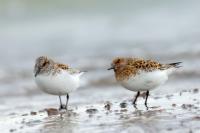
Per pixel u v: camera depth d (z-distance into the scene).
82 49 24.84
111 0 34.41
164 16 31.73
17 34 28.09
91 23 30.69
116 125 10.47
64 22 30.72
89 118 11.46
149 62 12.46
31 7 31.86
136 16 32.19
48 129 10.58
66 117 11.82
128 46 24.80
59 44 26.14
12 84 18.77
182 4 34.28
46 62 12.81
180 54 21.67
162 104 12.82
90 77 19.12
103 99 14.89
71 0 33.16
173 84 16.83
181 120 10.51
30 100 16.02
